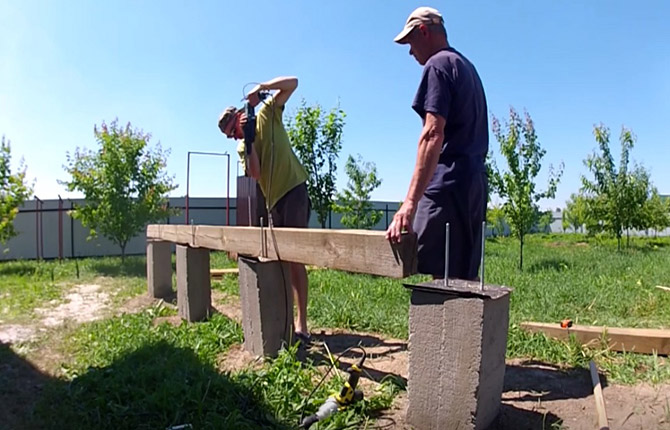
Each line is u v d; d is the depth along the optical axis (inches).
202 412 95.3
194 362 123.9
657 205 643.5
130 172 416.5
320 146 385.4
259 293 125.3
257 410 96.2
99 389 109.3
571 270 290.8
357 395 94.3
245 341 135.6
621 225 523.2
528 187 364.5
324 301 196.7
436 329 81.4
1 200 409.7
